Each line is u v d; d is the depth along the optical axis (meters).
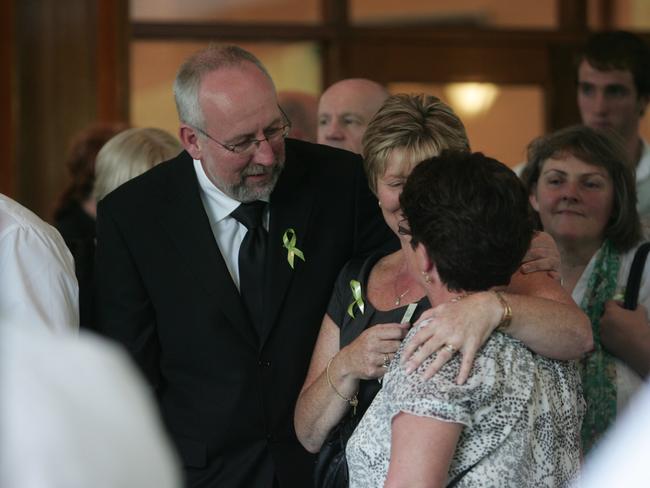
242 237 5.86
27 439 1.70
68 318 5.21
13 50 12.28
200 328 5.73
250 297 5.78
